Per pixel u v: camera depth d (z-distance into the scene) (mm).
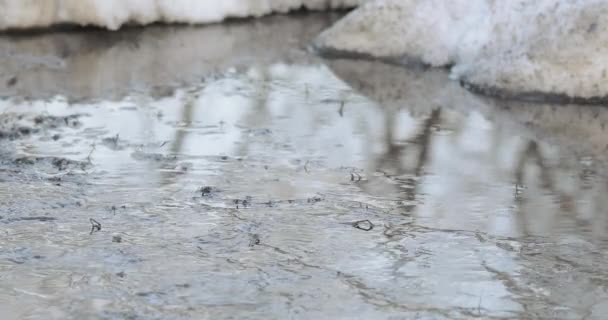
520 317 7203
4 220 8922
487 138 11938
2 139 11438
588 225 9086
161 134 11828
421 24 16000
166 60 15844
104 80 14430
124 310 7188
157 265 8008
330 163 10867
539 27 14367
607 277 7941
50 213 9133
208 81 14625
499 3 15305
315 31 18516
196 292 7512
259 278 7797
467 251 8438
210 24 18859
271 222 9023
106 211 9227
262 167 10664
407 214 9328
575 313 7293
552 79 13641
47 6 17203
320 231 8836
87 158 10789
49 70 14875
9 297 7387
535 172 10641
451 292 7605
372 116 12891
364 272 7953
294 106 13320
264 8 19734
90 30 17672
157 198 9625
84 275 7781
